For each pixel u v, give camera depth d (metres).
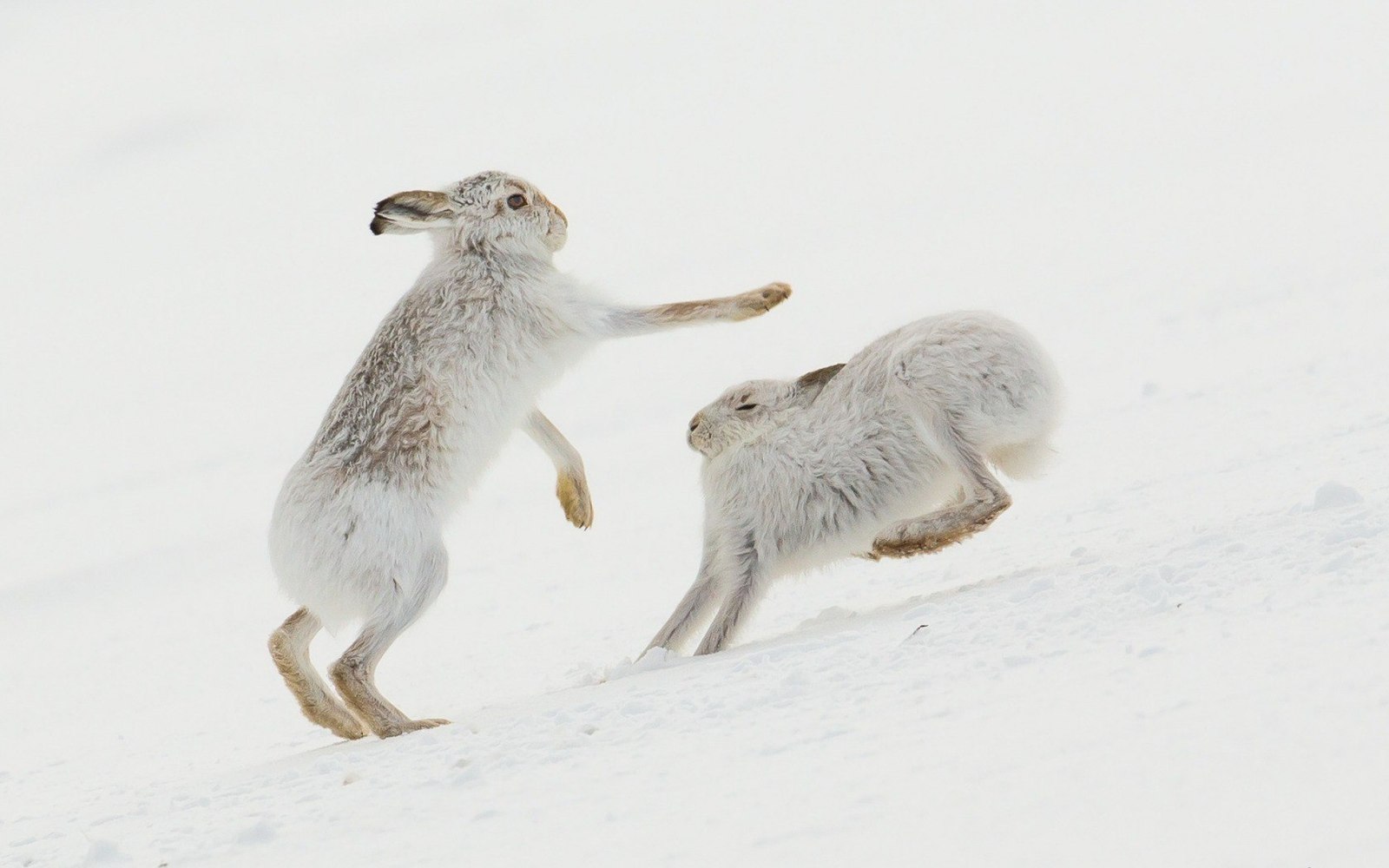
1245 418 24.58
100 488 54.41
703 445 17.33
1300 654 10.08
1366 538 12.66
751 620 17.41
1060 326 43.78
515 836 10.16
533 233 18.22
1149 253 55.66
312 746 18.12
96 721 23.94
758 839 9.01
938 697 11.22
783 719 11.71
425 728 16.09
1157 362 33.56
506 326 17.81
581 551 29.95
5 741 23.47
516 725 13.88
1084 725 9.72
